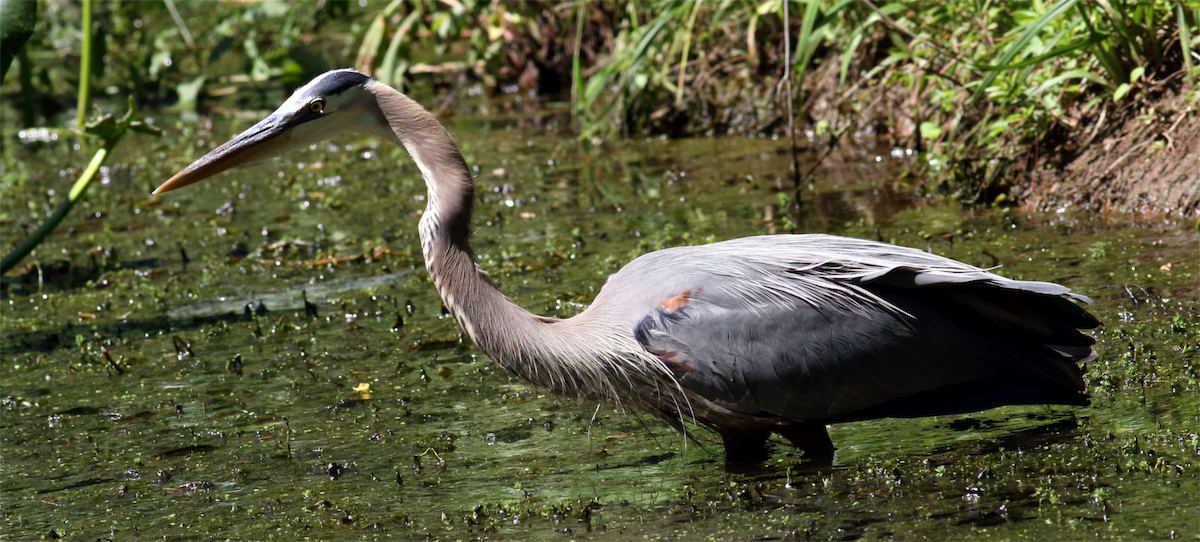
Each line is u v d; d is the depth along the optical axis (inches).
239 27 1198.9
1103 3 513.0
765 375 308.2
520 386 389.7
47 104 1021.8
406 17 923.4
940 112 603.2
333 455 343.3
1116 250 449.4
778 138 727.7
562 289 477.4
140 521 304.5
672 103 786.8
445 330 448.8
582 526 278.4
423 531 283.6
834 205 566.6
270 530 291.4
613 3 888.3
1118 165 507.5
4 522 309.7
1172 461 276.2
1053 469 281.7
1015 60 529.3
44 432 379.2
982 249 472.7
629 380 323.3
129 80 1059.3
